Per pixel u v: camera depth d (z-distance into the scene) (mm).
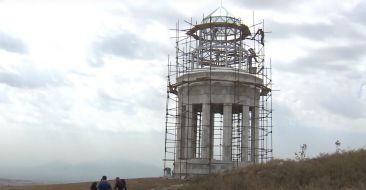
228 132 45969
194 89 47594
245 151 46188
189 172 45344
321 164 31953
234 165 44562
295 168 32219
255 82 47625
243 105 47031
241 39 49656
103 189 28562
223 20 48562
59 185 50906
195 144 49156
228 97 46500
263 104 49969
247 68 50281
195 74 47281
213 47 48938
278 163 35594
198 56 49656
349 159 31719
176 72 50000
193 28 49688
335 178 28656
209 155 45375
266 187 29531
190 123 47531
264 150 48000
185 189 34875
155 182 43719
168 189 36781
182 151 47719
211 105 48281
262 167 35281
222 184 32438
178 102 49375
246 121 46812
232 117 48906
